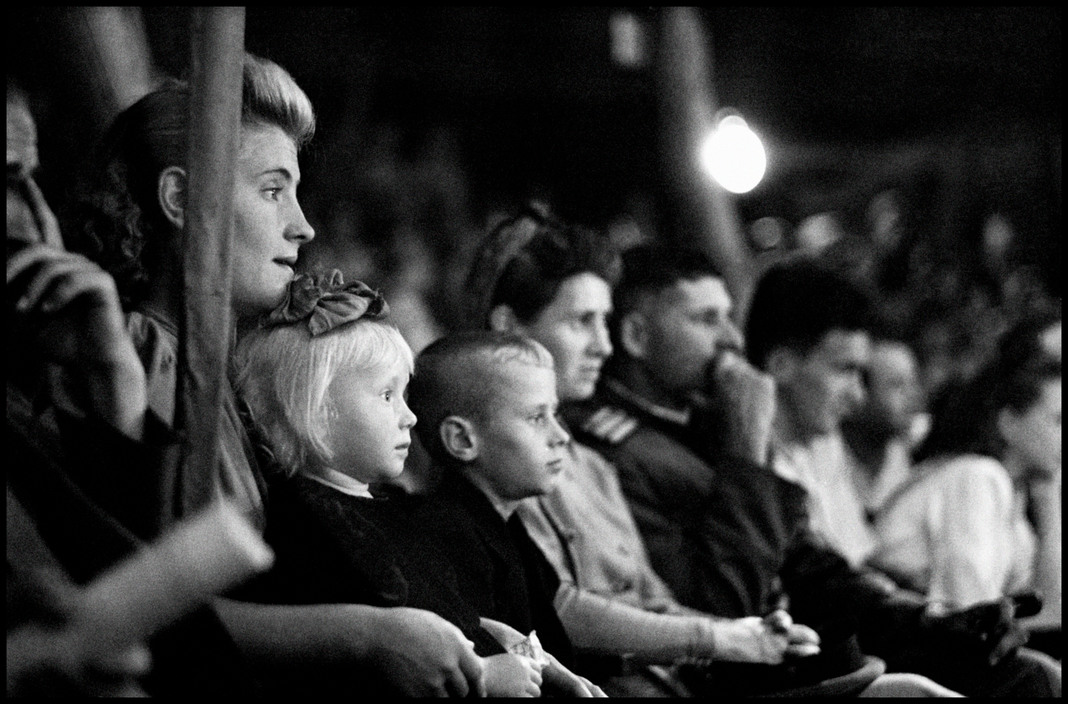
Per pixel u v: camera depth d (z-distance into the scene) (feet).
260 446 9.82
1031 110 51.65
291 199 9.90
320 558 9.33
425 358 12.16
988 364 20.11
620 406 16.14
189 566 6.31
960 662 14.46
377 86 48.34
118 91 12.25
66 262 7.65
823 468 19.71
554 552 13.43
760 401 15.80
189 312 8.12
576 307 14.57
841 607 15.25
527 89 49.57
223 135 8.14
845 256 36.24
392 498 11.53
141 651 6.78
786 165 51.88
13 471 7.75
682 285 16.16
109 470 7.82
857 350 18.99
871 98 52.85
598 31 49.73
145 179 9.58
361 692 8.66
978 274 45.47
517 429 11.85
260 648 8.59
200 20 8.11
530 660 9.79
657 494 15.24
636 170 50.72
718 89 46.01
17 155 8.71
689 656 12.85
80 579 7.59
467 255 38.55
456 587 10.27
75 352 7.79
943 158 51.62
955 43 52.42
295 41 41.32
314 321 10.02
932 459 19.75
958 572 18.45
